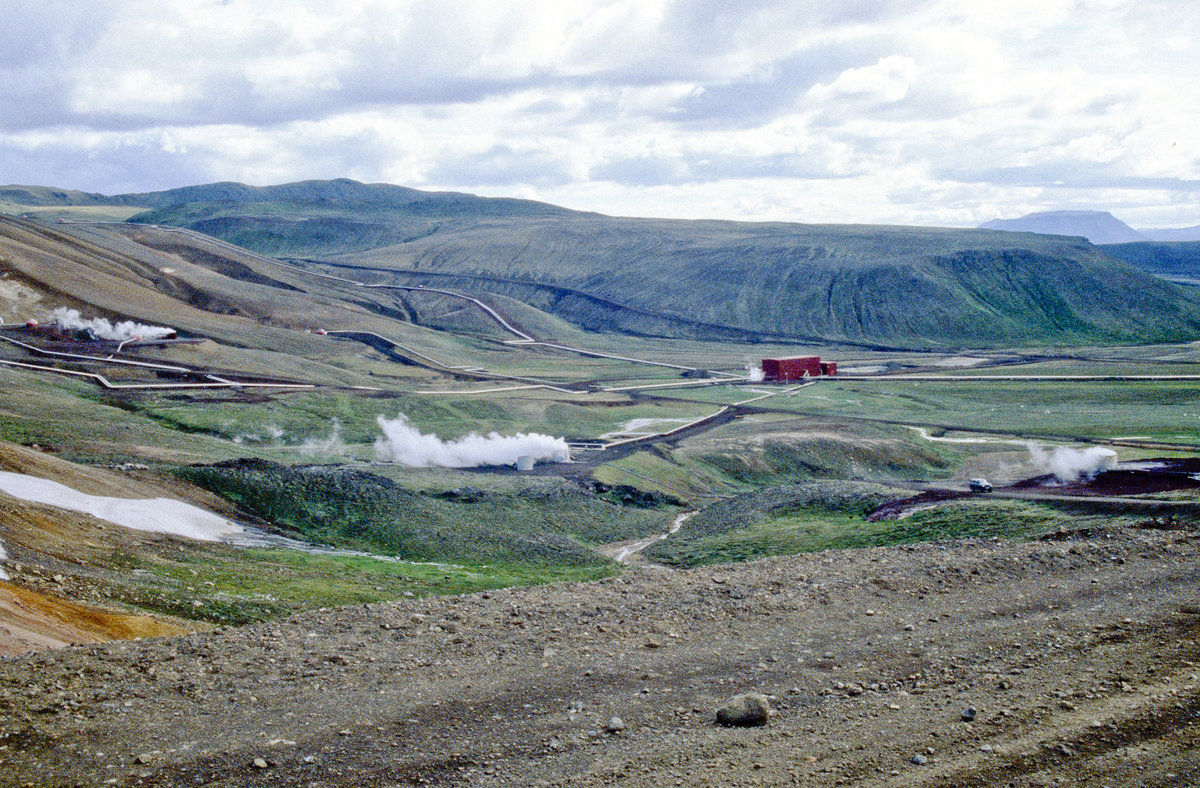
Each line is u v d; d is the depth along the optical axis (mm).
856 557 29312
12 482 48094
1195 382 195375
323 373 196375
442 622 22234
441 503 78500
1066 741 14180
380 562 55438
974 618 21375
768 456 128375
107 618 27562
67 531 42281
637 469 113562
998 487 77812
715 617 22531
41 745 14664
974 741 14492
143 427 118125
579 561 65062
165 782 13664
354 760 14484
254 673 18469
